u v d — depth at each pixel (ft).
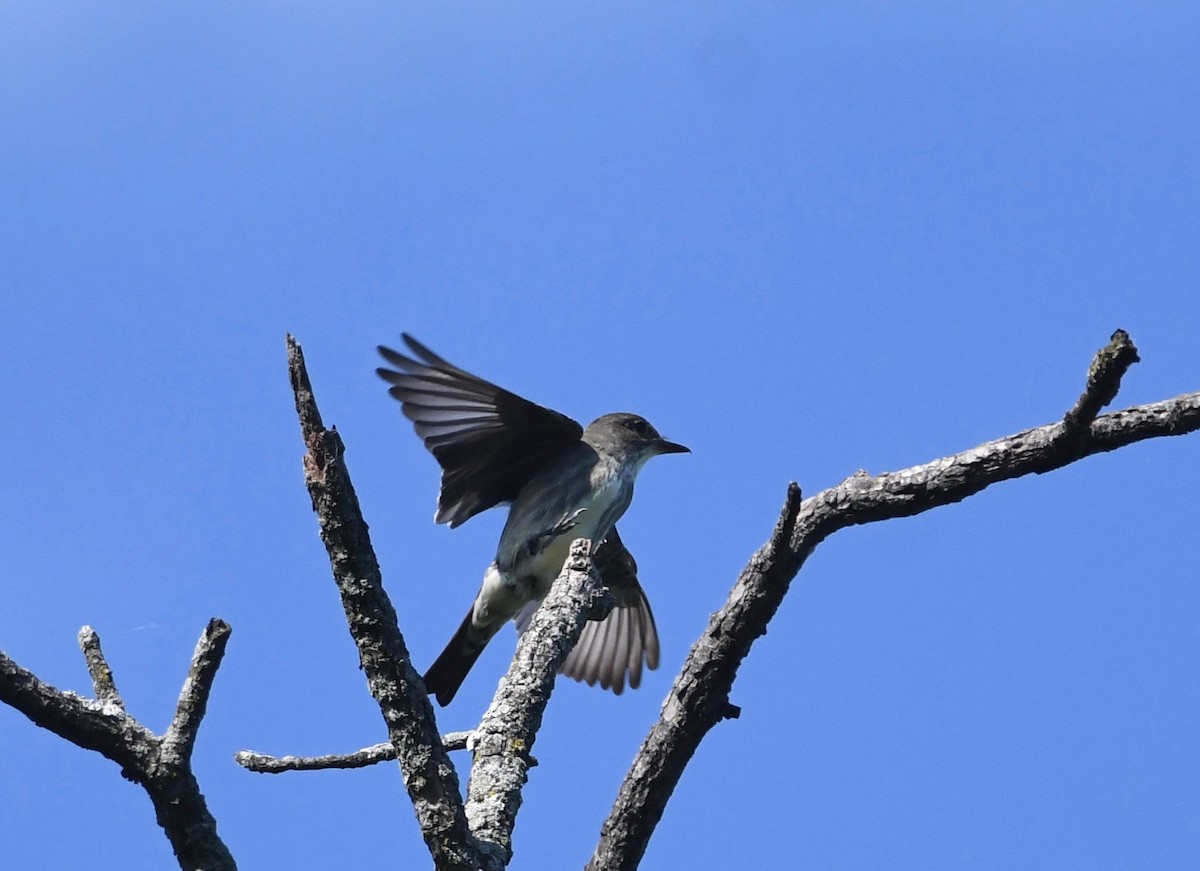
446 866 25.14
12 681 25.14
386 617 25.27
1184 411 31.35
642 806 34.32
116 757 25.76
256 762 32.01
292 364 25.11
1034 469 32.65
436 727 25.53
